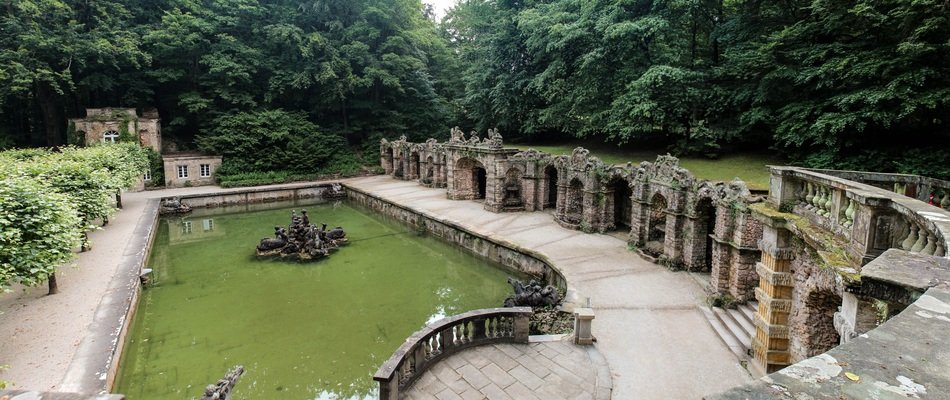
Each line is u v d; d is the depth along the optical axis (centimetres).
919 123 2300
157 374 1505
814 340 1109
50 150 3488
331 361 1602
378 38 5919
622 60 3403
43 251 1383
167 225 3688
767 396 273
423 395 1205
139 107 5266
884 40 2258
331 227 3581
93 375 1205
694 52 3447
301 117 5666
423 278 2456
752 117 2778
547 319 1689
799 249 1145
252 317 1939
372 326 1864
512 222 3138
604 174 2745
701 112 3253
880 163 2319
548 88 4109
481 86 5147
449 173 4078
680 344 1479
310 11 5725
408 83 6200
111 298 1728
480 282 2420
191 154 5066
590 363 1362
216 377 1495
